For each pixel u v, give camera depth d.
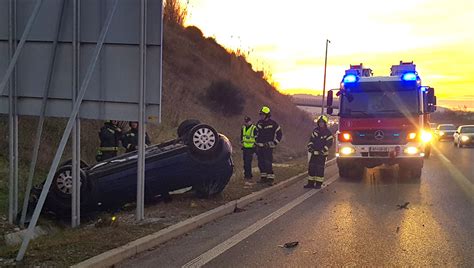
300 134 41.12
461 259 6.19
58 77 7.74
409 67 15.88
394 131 14.30
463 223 8.27
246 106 38.53
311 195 11.64
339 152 14.77
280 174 15.13
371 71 16.66
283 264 6.02
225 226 8.20
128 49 7.64
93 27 7.66
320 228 7.98
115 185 9.02
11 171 7.82
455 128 46.66
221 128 28.05
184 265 5.99
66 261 5.75
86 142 14.11
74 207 7.91
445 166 18.84
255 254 6.47
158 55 7.69
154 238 6.89
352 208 9.81
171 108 24.25
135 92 7.68
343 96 14.77
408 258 6.24
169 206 9.33
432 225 8.13
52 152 12.46
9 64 7.60
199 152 9.62
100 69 7.72
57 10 7.65
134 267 5.91
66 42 7.68
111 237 6.88
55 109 7.80
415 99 14.32
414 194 11.62
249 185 12.37
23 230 7.59
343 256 6.35
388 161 14.34
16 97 7.80
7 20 7.75
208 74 37.69
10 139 7.81
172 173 9.47
